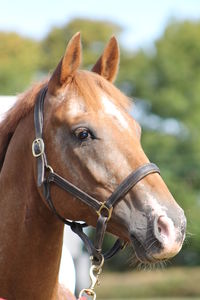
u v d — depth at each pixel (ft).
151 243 15.60
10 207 17.92
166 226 15.57
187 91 157.89
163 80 160.25
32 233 17.53
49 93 17.75
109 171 16.42
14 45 212.84
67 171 16.90
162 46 165.27
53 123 17.25
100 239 16.56
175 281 131.23
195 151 148.77
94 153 16.58
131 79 161.48
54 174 17.07
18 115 18.39
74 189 16.74
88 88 17.34
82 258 49.57
